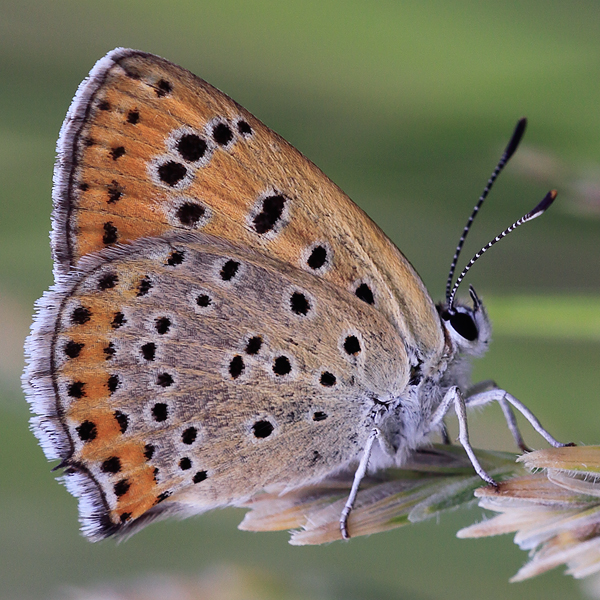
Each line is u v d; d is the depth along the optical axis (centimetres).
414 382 16
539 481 15
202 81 16
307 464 16
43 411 16
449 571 16
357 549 16
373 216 17
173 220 16
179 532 16
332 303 16
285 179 16
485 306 16
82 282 16
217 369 16
